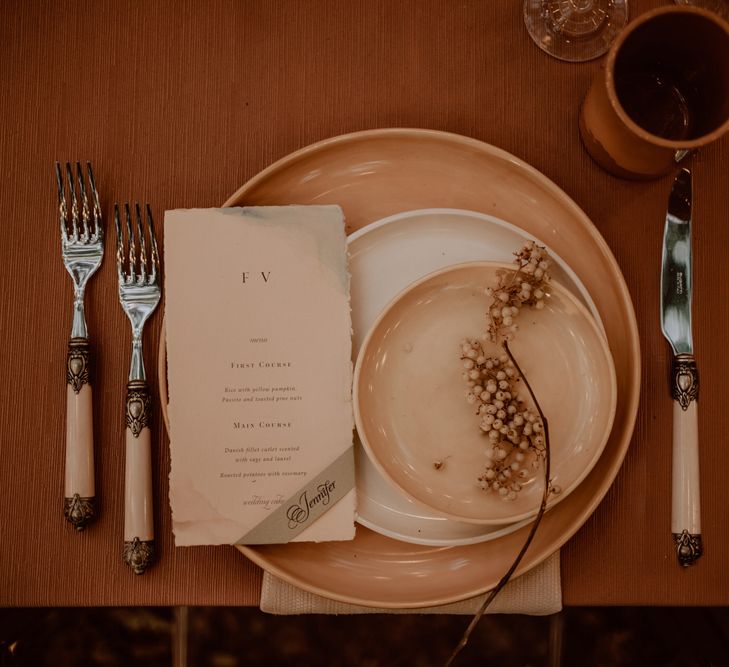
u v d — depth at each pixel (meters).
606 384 0.62
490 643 1.19
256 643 1.21
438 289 0.65
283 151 0.70
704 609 0.87
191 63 0.70
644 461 0.67
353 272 0.66
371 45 0.70
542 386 0.64
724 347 0.68
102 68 0.70
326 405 0.64
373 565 0.65
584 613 1.18
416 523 0.64
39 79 0.70
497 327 0.62
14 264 0.69
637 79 0.65
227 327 0.64
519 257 0.61
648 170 0.65
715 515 0.66
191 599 0.65
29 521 0.66
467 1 0.71
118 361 0.67
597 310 0.65
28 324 0.68
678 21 0.56
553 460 0.64
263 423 0.64
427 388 0.65
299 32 0.70
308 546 0.65
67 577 0.65
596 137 0.65
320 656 1.21
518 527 0.62
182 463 0.63
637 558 0.66
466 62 0.70
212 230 0.64
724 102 0.59
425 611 0.65
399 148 0.66
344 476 0.63
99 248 0.68
